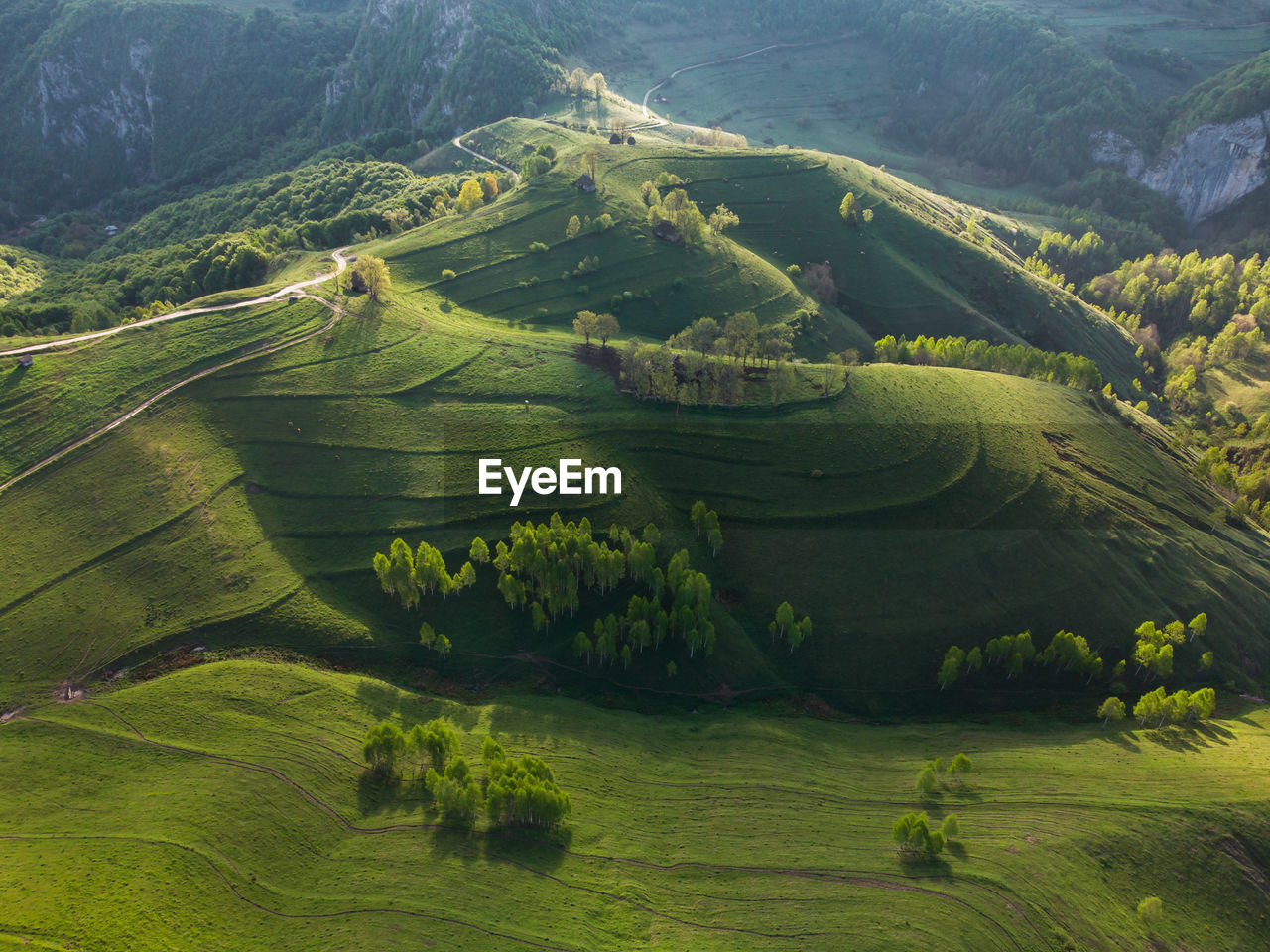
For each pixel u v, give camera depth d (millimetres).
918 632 138500
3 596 120750
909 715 130750
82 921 80938
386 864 93188
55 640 117750
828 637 137375
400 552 130750
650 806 105438
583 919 88312
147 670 117125
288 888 89750
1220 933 94250
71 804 96375
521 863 94500
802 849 99375
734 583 142625
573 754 111688
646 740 117812
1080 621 141375
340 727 111500
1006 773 113625
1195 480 179750
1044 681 135375
